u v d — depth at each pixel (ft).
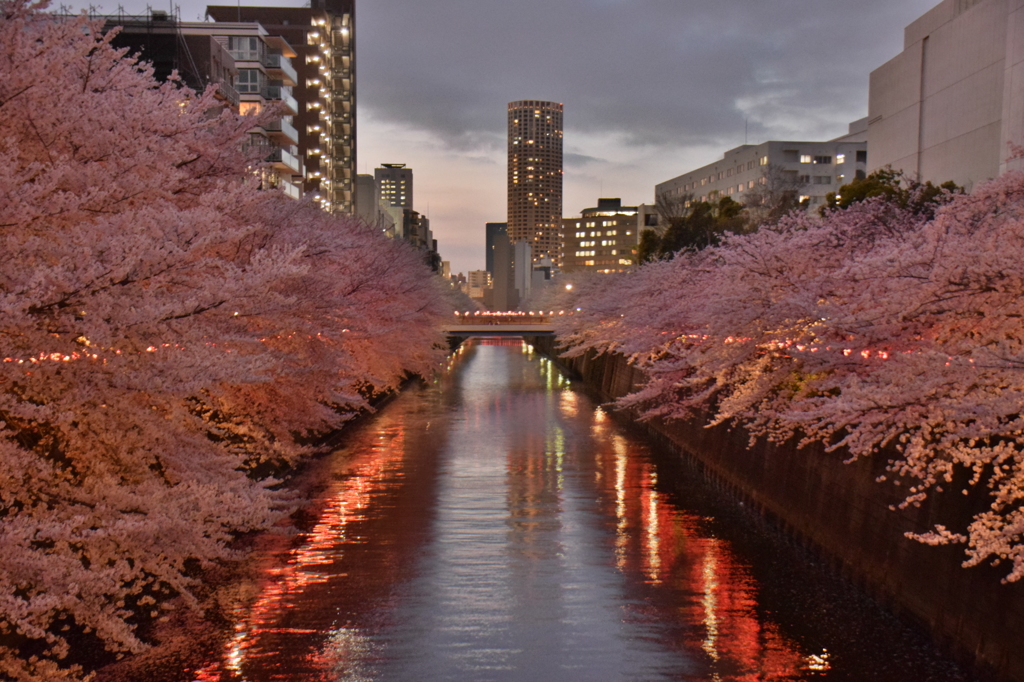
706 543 51.80
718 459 70.13
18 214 20.80
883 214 51.93
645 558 48.49
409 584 43.29
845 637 36.88
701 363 55.01
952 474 33.94
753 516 58.65
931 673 33.12
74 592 20.88
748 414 51.85
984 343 29.58
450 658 34.35
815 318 38.19
